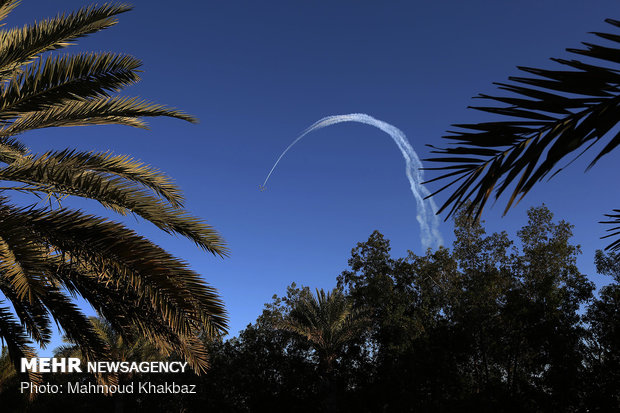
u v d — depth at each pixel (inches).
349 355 1232.8
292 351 1298.0
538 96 74.9
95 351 400.2
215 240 300.5
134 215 290.4
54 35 272.8
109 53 282.4
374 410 1166.3
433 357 1043.3
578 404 920.3
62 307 376.8
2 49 271.7
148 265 271.3
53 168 266.1
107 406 1314.0
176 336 348.2
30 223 265.1
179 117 313.7
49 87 274.8
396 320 1169.4
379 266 1344.7
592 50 69.7
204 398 1270.9
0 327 402.6
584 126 70.4
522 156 75.7
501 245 1198.3
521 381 1000.2
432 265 1241.4
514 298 1039.6
